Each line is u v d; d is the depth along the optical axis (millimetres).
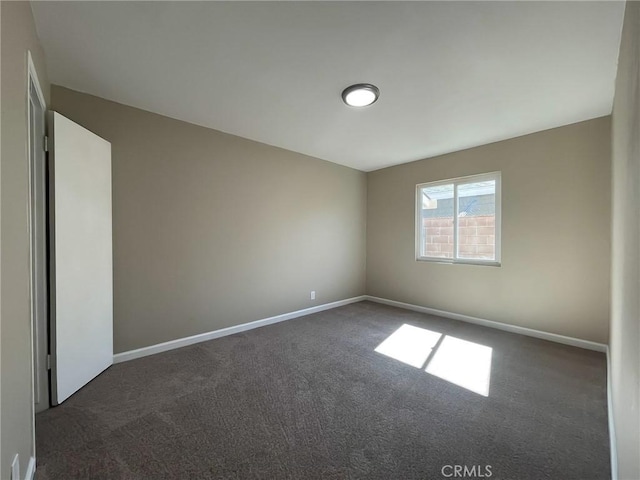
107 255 2371
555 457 1469
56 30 1644
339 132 3217
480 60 1903
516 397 2016
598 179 2811
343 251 4688
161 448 1523
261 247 3604
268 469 1391
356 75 2100
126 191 2564
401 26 1604
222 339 3143
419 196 4371
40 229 1851
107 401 1952
